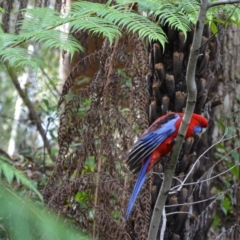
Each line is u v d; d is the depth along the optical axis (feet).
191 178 30.96
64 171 30.89
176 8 27.94
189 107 22.16
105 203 28.35
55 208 27.86
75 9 29.48
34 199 29.73
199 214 33.68
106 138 29.01
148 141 25.04
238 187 37.19
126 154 27.63
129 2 28.73
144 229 27.71
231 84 45.70
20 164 43.04
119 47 29.99
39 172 41.19
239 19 29.37
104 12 28.02
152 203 29.96
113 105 29.68
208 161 35.55
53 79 51.65
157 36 26.43
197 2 28.53
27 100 49.11
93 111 29.50
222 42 40.63
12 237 17.71
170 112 28.58
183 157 30.32
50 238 17.95
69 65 49.65
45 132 43.68
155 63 30.25
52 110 43.55
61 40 26.66
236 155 40.47
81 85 42.06
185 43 29.84
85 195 29.53
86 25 26.81
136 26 26.84
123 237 27.61
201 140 32.35
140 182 25.36
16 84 48.60
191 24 29.22
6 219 17.42
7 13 35.83
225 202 42.22
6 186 18.70
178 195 30.45
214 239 38.47
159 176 30.01
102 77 29.96
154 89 29.96
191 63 21.42
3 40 27.53
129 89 29.50
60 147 29.78
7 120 54.70
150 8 27.94
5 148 52.95
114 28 27.22
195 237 33.55
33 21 28.63
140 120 28.76
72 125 29.86
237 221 36.73
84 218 28.35
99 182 28.30
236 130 41.70
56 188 28.91
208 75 31.30
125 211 28.04
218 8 28.32
